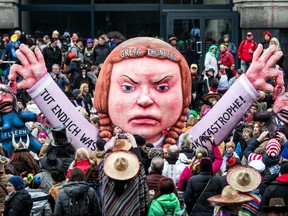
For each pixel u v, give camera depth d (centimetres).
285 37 3372
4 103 2156
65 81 2758
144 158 1839
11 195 1609
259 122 2202
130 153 1648
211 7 3469
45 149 2000
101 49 3028
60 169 1695
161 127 2142
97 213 1612
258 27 3366
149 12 3516
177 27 3425
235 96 2189
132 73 2125
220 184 1677
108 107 2153
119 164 1628
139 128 2133
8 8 3334
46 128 2250
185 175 1756
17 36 2981
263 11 3353
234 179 1652
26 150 1802
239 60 3269
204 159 1684
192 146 1975
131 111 2130
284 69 3331
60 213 1602
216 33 3419
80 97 2583
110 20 3538
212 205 1655
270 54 2198
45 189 1727
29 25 3491
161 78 2125
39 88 2172
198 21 3416
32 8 3478
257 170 1709
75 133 2177
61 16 3503
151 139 2150
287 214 1504
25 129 2170
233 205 1588
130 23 3534
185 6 3469
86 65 2872
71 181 1611
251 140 2066
